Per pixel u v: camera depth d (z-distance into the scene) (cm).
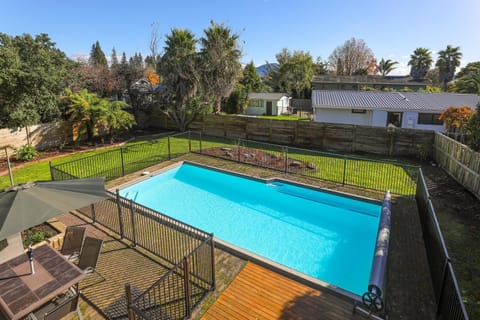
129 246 630
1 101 1284
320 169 1225
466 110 1394
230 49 2080
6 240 548
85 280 513
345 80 4034
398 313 441
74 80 1773
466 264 585
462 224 748
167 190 1148
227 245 630
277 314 438
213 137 1958
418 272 541
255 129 1852
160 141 1784
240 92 2947
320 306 456
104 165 1288
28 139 1466
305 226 871
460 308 309
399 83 3884
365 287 609
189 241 560
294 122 1711
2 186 1025
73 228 565
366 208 915
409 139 1434
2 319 354
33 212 386
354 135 1558
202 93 2058
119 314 434
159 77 2178
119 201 646
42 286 385
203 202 1041
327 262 696
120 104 1797
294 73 4247
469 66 3872
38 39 1444
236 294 483
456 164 1077
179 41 2059
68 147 1612
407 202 872
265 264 564
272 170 1216
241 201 1051
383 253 507
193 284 504
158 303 455
